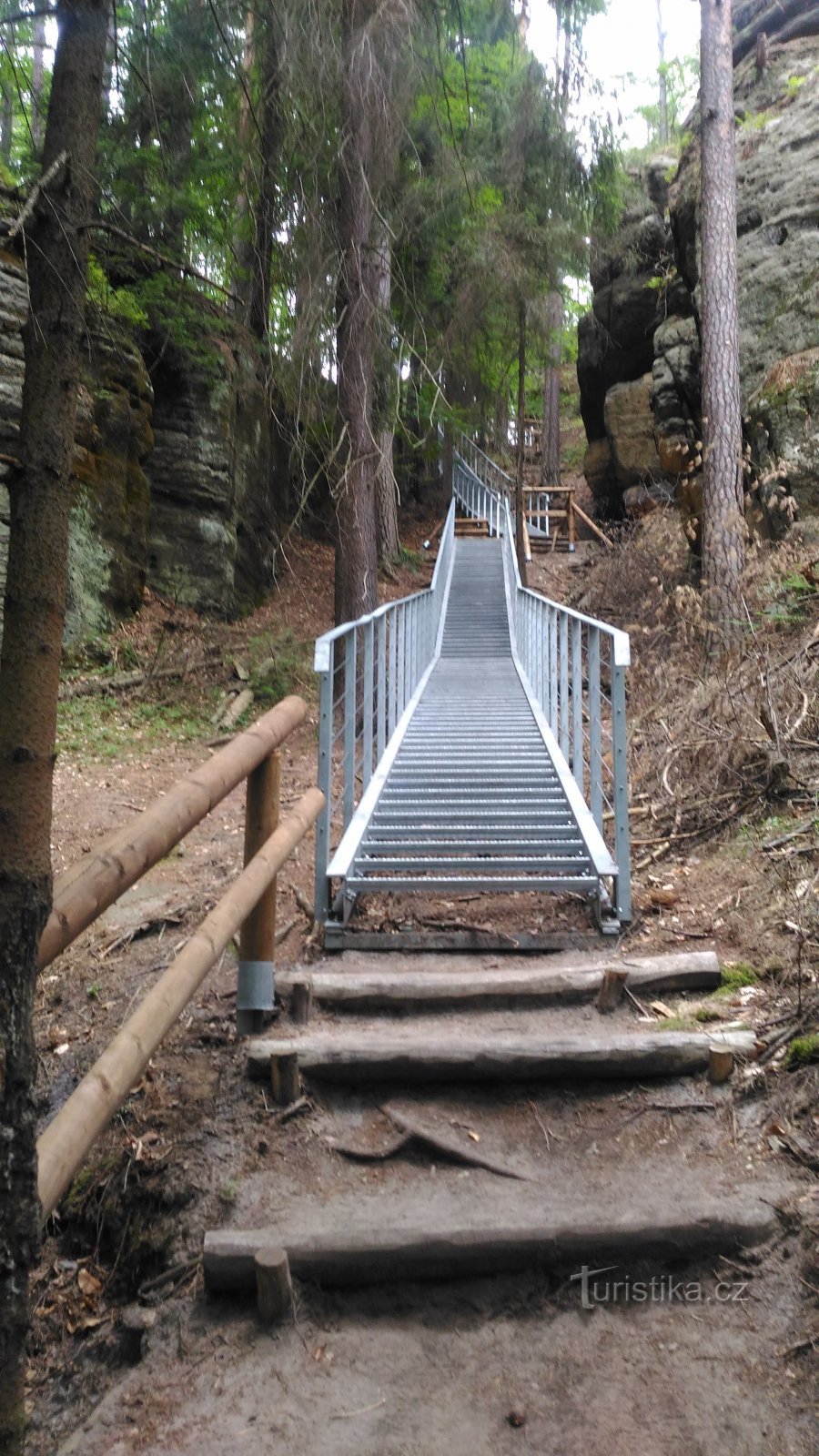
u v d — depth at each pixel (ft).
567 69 35.73
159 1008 6.72
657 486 49.55
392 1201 8.61
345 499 33.65
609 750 22.31
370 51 24.75
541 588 49.21
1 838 4.64
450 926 14.40
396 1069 10.09
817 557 23.43
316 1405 6.86
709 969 11.61
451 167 32.45
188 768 25.36
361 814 16.69
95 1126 5.71
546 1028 11.14
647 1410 6.64
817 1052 9.53
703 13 30.50
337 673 33.68
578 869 14.64
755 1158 8.78
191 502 38.01
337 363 32.17
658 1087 9.95
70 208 4.94
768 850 14.39
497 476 82.23
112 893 6.00
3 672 4.78
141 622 34.32
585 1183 8.74
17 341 26.55
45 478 4.82
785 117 34.19
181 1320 7.72
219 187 25.27
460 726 25.29
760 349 31.81
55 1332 8.27
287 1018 11.41
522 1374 7.05
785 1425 6.40
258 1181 8.93
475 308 40.96
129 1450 6.59
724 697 18.80
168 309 34.01
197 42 11.32
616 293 52.47
